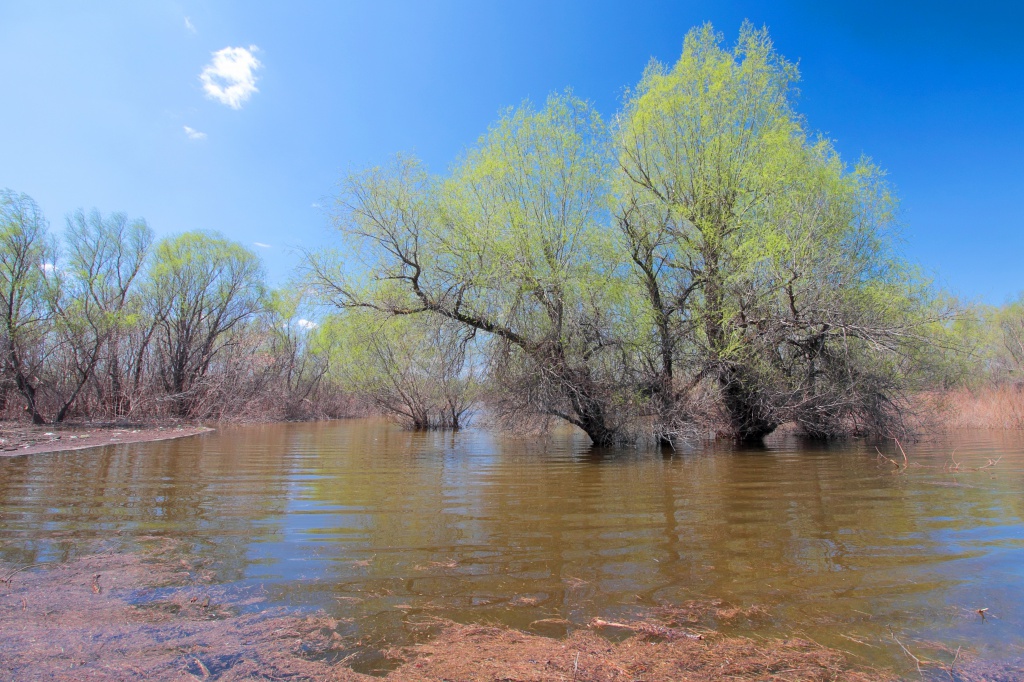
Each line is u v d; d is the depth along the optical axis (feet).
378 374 64.75
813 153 40.01
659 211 42.70
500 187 41.24
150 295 93.25
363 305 41.70
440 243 40.88
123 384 84.28
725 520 19.11
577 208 42.27
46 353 73.56
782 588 12.82
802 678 8.89
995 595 12.25
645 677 8.97
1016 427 52.90
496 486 26.17
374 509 21.20
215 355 105.70
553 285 39.58
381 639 10.34
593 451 41.65
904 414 42.45
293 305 43.37
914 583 13.00
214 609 11.72
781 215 36.68
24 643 10.13
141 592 12.66
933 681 8.80
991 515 19.10
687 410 41.68
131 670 9.19
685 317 41.70
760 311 38.14
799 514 19.81
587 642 10.23
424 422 71.41
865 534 17.04
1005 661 9.42
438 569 14.25
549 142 42.27
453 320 41.75
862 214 40.34
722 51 41.65
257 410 97.60
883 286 39.34
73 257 80.48
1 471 31.55
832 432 44.75
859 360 39.73
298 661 9.50
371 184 40.63
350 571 14.07
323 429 75.61
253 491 25.20
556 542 16.60
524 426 44.70
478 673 9.10
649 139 42.75
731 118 41.24
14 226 69.56
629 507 21.31
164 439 55.67
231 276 105.40
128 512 20.77
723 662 9.45
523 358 41.14
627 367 42.50
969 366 41.75
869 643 10.13
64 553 15.52
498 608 11.80
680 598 12.31
